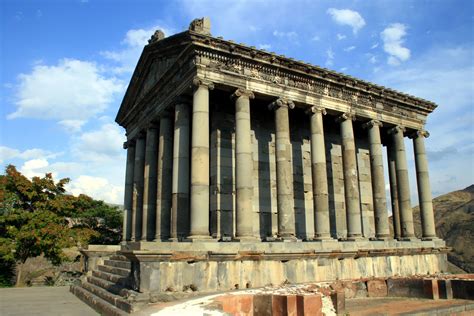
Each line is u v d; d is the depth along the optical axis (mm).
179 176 23562
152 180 29422
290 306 11930
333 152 31688
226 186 25453
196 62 22484
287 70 25469
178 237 22812
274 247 20750
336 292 14469
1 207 35469
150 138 30062
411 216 30031
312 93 26703
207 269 17609
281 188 23797
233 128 26734
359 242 24938
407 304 16938
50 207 37969
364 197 32719
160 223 26188
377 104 30344
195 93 22234
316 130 26359
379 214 28203
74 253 45938
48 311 16594
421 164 32562
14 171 37438
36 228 34906
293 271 20516
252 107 28234
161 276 16047
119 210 52844
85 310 16922
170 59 26750
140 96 33281
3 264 37531
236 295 12977
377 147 29406
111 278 21859
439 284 18484
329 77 27281
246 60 24031
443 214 74250
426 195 31812
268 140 28281
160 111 27828
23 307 17922
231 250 19219
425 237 30656
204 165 21484
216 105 26422
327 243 23250
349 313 14586
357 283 19438
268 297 12555
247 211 21578
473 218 65062
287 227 23141
